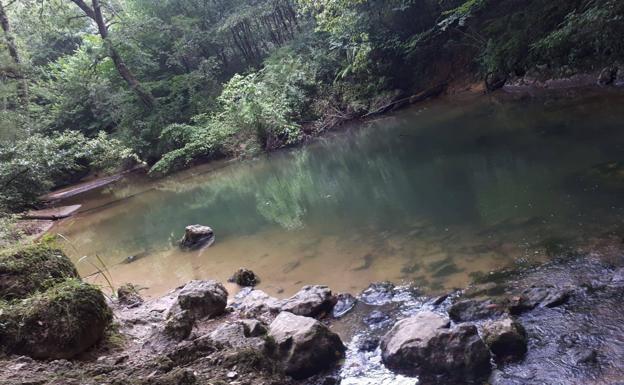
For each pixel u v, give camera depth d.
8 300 3.45
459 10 11.98
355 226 6.41
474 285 4.06
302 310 4.22
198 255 6.79
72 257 8.09
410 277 4.54
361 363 3.36
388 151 10.53
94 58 18.59
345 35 15.46
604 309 3.21
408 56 14.91
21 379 2.70
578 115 8.35
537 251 4.31
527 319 3.36
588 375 2.70
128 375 2.95
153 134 18.03
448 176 7.46
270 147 15.38
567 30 9.11
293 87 16.08
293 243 6.34
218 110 17.52
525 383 2.78
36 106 19.78
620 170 5.51
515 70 12.18
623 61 9.12
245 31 20.64
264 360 3.23
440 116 12.35
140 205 12.32
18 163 11.19
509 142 8.13
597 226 4.42
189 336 3.71
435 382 3.00
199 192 12.35
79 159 18.42
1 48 17.89
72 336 3.20
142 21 18.61
